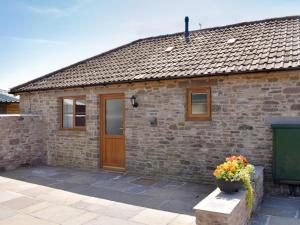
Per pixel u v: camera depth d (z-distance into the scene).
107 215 6.32
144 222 5.92
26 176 9.91
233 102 8.09
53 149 11.84
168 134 9.09
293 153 7.24
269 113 7.66
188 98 8.79
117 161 10.38
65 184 8.82
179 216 6.20
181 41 11.78
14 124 11.20
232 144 8.13
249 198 5.63
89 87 10.62
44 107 12.06
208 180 8.49
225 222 4.51
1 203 7.18
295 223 5.82
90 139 10.79
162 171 9.23
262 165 7.75
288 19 10.58
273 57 7.83
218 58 8.90
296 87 7.35
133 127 9.78
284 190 7.54
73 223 5.94
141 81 9.20
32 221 6.08
